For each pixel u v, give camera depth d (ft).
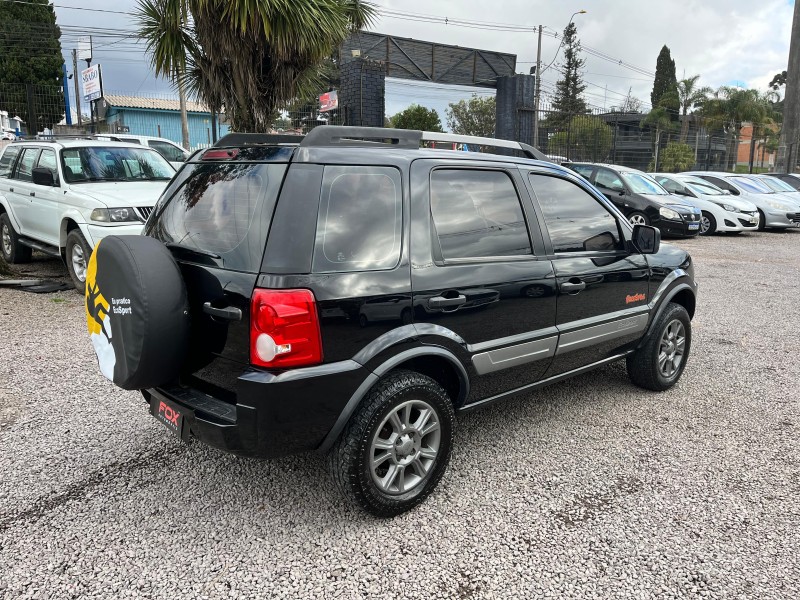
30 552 8.62
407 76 71.46
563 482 10.84
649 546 9.00
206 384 9.28
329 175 8.77
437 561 8.59
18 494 10.11
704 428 13.21
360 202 9.02
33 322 20.07
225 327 8.57
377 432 9.02
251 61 26.48
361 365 8.71
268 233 8.30
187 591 7.89
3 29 101.40
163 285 8.66
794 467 11.50
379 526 9.41
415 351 9.29
